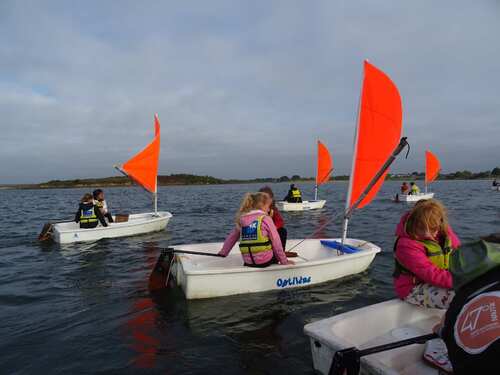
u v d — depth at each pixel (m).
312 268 4.77
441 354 2.33
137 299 4.44
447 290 2.68
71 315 3.98
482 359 1.32
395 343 2.09
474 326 1.39
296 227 10.90
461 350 1.42
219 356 3.06
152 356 3.07
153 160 10.45
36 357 3.07
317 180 17.38
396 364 2.40
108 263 6.35
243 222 4.47
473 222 11.26
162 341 3.34
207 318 3.83
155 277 4.76
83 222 8.60
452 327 1.51
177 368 2.88
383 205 18.12
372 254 5.36
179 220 13.33
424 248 2.83
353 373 1.97
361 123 4.85
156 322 3.76
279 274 4.59
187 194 39.66
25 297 4.59
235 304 4.19
